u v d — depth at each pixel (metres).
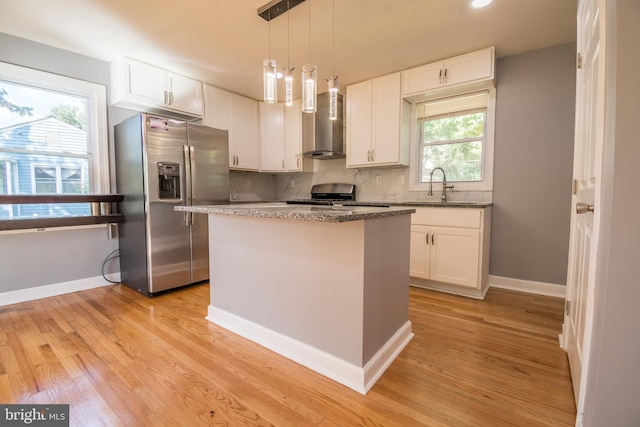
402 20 2.31
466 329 2.08
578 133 1.72
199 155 3.06
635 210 0.81
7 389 1.44
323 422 1.25
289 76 1.94
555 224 2.75
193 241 3.05
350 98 3.65
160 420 1.25
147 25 2.39
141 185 2.72
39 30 2.46
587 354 1.05
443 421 1.25
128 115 3.23
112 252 3.17
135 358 1.72
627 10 0.81
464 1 2.08
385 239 1.65
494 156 3.00
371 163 3.50
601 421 0.89
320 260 1.59
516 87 2.86
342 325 1.52
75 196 2.67
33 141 2.70
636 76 0.80
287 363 1.68
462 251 2.71
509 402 1.36
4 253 2.53
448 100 3.26
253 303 1.95
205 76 3.43
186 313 2.38
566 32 2.48
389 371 1.60
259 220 1.88
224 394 1.42
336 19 2.30
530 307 2.48
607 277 0.85
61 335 1.99
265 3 2.11
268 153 4.38
